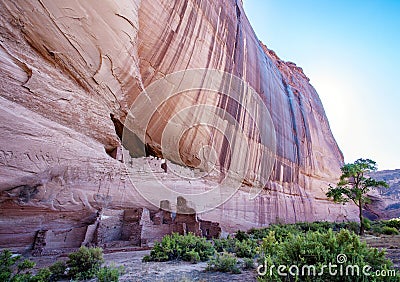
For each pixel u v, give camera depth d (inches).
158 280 143.5
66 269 161.2
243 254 231.6
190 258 210.4
